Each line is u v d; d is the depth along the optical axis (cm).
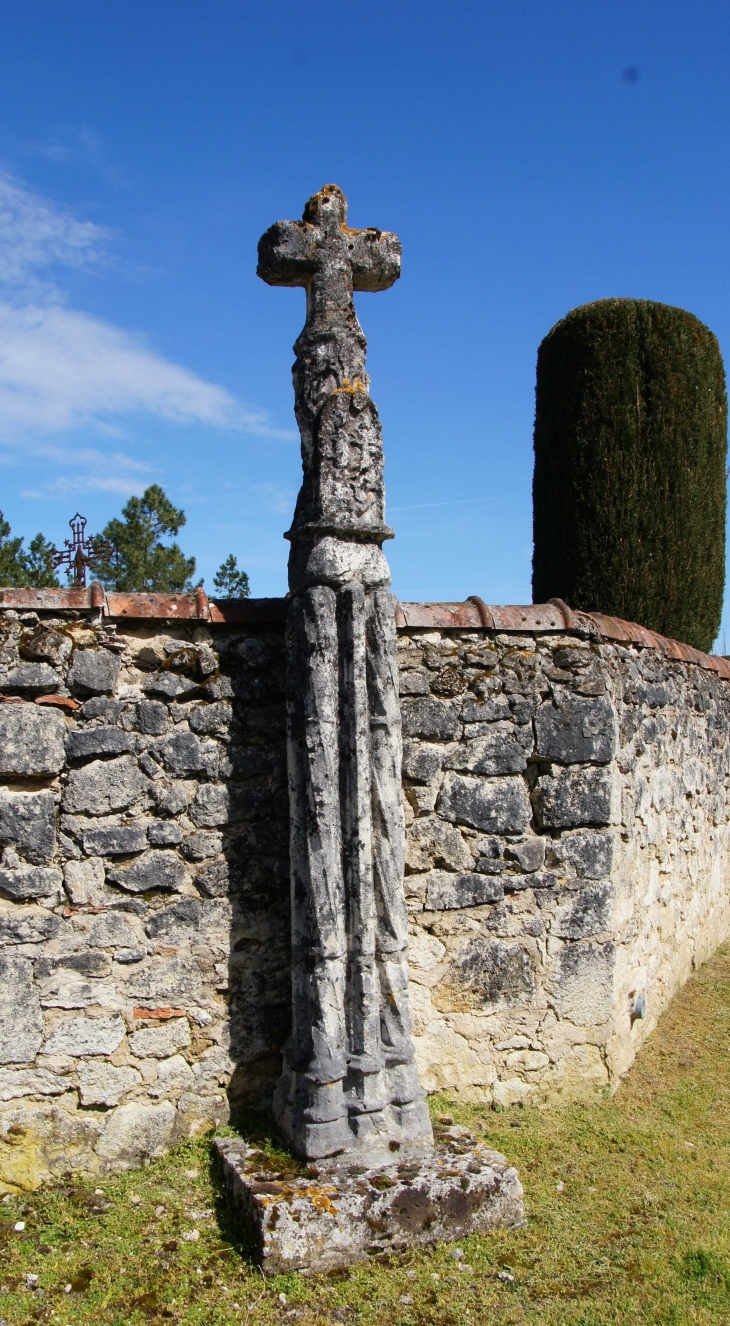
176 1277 361
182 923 443
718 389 873
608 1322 346
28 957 421
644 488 802
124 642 441
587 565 802
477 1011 497
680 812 714
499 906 502
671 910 689
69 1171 422
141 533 1386
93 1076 427
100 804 433
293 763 423
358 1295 355
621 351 798
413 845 490
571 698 517
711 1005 694
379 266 451
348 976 418
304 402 437
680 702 717
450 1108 486
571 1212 415
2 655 422
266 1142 421
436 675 497
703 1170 459
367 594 429
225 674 455
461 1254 379
